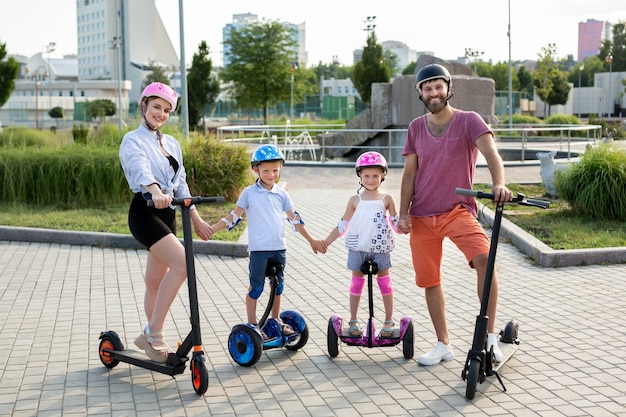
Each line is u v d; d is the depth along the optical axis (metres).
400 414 4.30
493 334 4.94
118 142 15.94
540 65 57.38
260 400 4.55
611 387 4.66
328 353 5.45
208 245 8.90
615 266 8.06
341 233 5.43
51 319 6.40
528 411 4.30
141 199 4.91
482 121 4.95
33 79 114.06
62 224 10.62
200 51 43.94
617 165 10.42
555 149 23.73
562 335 5.74
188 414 4.34
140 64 122.06
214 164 13.06
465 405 4.41
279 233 5.36
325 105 55.97
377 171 5.33
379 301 6.82
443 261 8.48
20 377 4.99
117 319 6.39
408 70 90.31
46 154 13.56
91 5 128.88
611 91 83.06
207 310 6.60
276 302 5.48
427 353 5.21
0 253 9.20
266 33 48.03
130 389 4.77
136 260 8.77
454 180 5.04
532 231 9.59
